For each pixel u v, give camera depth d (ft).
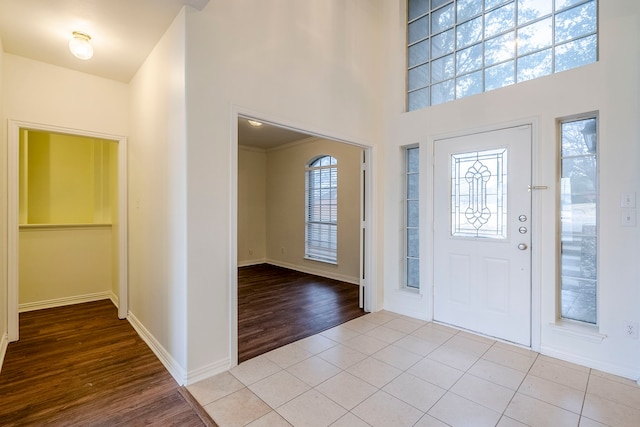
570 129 8.40
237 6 7.84
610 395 6.66
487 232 9.57
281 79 8.77
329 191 18.47
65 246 12.93
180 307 7.27
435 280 10.75
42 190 14.10
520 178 8.89
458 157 10.15
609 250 7.56
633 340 7.29
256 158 22.11
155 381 7.26
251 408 6.27
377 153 11.86
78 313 11.91
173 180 7.55
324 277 18.20
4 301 8.95
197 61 7.09
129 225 11.03
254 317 11.50
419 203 11.07
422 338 9.53
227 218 7.66
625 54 7.32
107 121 10.55
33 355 8.52
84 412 6.17
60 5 6.76
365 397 6.63
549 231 8.40
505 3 9.54
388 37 11.96
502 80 9.55
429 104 11.22
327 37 10.07
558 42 8.59
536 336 8.62
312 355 8.49
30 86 9.22
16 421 5.89
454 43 10.64
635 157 7.23
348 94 10.75
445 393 6.76
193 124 7.04
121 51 8.82
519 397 6.61
